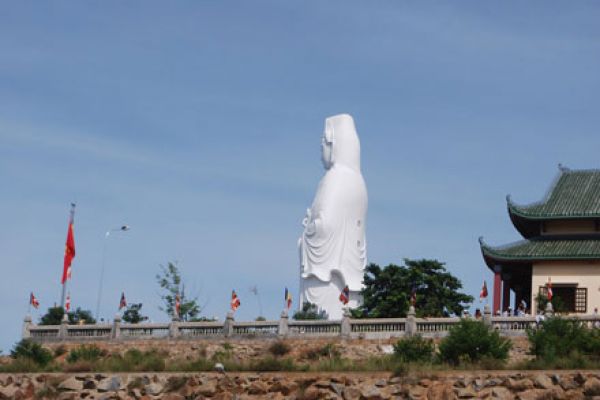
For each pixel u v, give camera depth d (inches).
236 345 3580.2
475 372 2623.0
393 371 2691.9
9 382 2972.4
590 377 2485.2
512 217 4318.4
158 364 3061.0
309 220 5246.1
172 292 4692.4
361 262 5187.0
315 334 3531.0
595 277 4033.0
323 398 2628.0
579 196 4237.2
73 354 3533.5
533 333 2999.5
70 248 4389.8
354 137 5364.2
